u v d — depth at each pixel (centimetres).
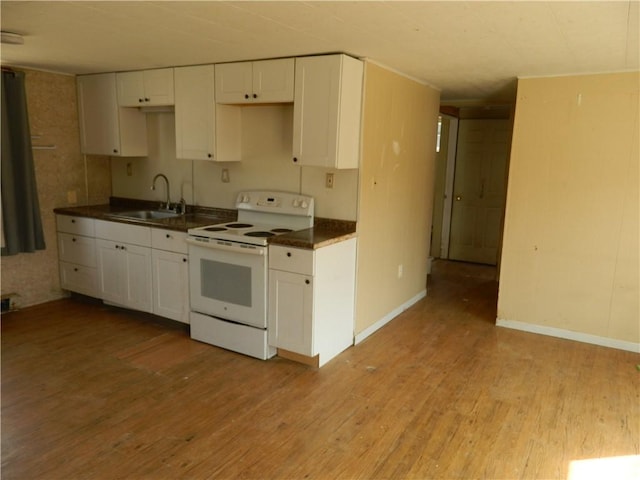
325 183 355
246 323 334
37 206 412
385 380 306
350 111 320
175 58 341
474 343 368
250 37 272
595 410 273
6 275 412
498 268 554
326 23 239
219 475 213
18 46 309
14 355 330
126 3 218
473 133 623
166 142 436
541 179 371
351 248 342
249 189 395
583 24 226
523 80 367
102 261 414
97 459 222
